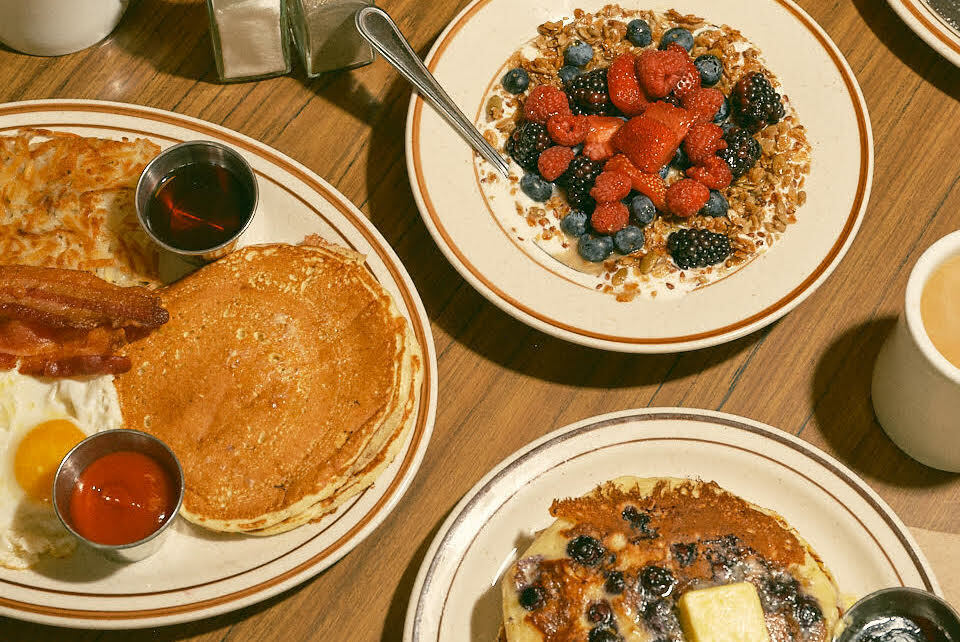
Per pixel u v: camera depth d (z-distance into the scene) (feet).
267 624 2.17
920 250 2.42
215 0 2.28
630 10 2.50
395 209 2.40
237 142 2.31
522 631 1.99
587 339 2.20
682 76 2.39
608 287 2.29
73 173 2.25
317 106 2.46
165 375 2.17
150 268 2.26
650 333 2.23
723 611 1.95
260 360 2.17
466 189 2.33
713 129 2.34
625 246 2.31
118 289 2.15
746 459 2.19
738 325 2.23
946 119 2.50
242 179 2.26
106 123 2.32
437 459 2.27
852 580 2.14
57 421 2.14
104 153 2.27
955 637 2.00
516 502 2.15
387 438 2.14
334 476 2.09
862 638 2.04
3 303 2.12
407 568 2.21
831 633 1.99
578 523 2.06
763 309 2.25
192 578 2.09
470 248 2.28
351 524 2.12
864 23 2.56
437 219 2.27
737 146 2.37
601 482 2.18
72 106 2.31
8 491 2.10
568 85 2.41
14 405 2.13
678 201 2.32
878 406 2.27
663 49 2.47
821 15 2.56
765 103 2.39
